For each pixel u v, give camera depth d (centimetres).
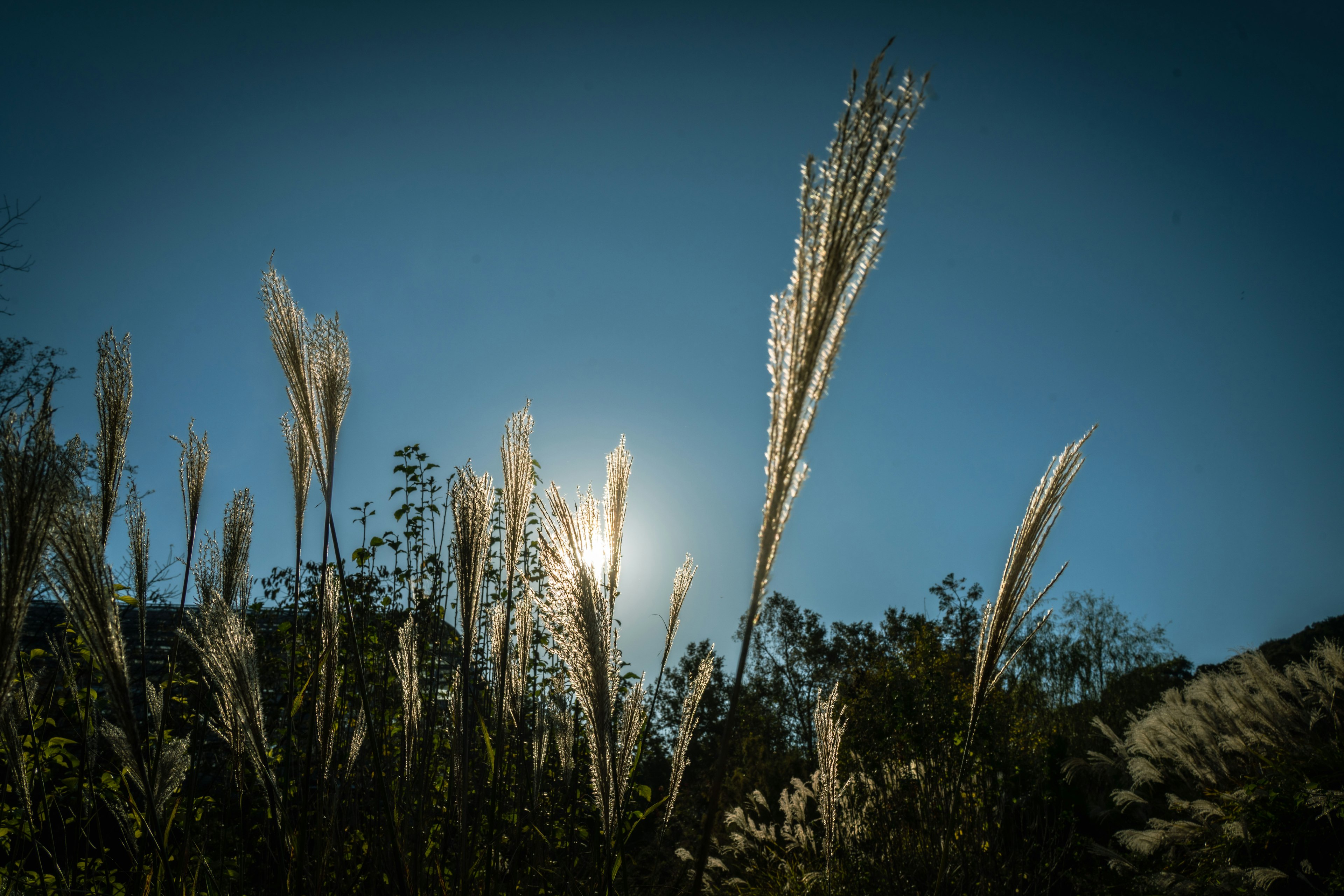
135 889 224
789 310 113
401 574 492
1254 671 688
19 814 269
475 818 258
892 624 2052
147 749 227
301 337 229
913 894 500
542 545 176
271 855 243
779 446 113
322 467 230
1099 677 1533
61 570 177
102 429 238
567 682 197
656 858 310
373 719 338
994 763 621
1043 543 207
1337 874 477
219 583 277
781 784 1229
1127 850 628
